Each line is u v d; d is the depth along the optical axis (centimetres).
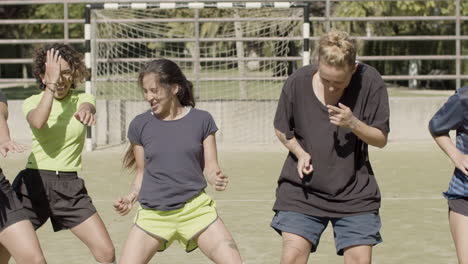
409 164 1367
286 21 2006
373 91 473
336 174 472
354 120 453
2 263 521
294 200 481
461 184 477
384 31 3284
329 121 471
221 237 478
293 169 484
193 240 489
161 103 481
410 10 3098
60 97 525
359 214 477
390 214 899
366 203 477
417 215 891
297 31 2075
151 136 484
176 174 480
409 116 1753
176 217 480
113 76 1952
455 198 480
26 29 3572
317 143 472
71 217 525
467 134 480
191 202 482
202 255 702
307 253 483
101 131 1756
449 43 3181
